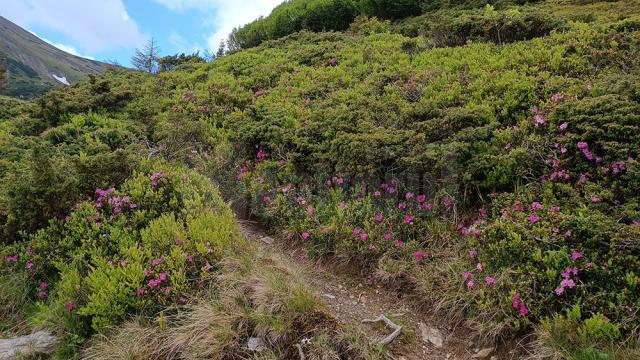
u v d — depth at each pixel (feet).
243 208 23.30
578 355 10.64
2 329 15.75
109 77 47.24
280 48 49.52
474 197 17.72
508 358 12.07
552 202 14.99
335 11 58.34
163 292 14.70
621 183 14.58
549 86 21.26
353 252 17.24
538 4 47.01
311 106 28.78
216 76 41.45
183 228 17.47
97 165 20.24
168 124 28.89
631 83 17.61
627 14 35.14
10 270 17.07
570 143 15.94
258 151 25.61
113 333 14.08
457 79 25.32
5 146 26.89
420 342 13.43
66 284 14.89
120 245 16.70
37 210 17.95
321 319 13.65
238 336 13.21
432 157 16.96
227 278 15.16
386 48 37.73
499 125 19.85
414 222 17.07
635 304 11.10
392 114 22.52
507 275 13.14
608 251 12.41
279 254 18.56
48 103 33.81
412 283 15.43
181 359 12.98
